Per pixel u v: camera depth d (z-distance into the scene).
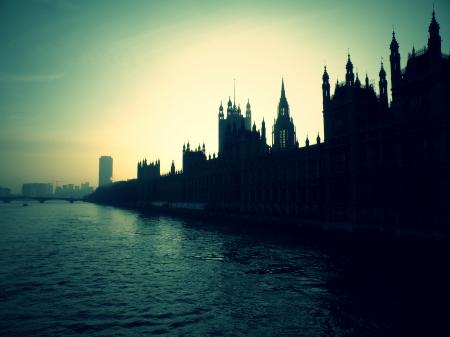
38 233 78.88
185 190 162.88
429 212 43.84
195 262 42.78
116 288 31.45
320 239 58.03
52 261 44.91
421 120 45.72
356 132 57.03
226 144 132.75
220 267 39.19
